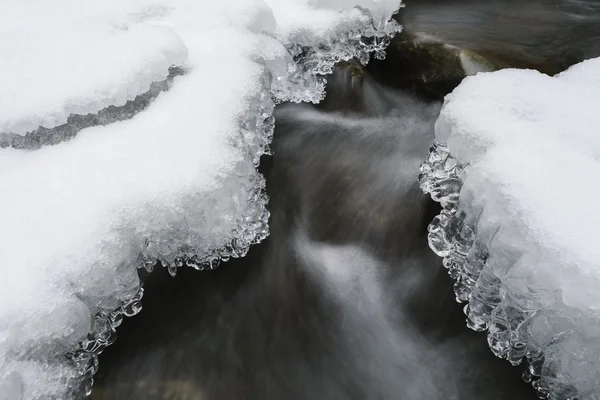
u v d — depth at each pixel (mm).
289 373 2848
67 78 3354
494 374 2744
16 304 2328
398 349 2961
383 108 4910
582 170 2637
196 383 2768
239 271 3357
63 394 2447
